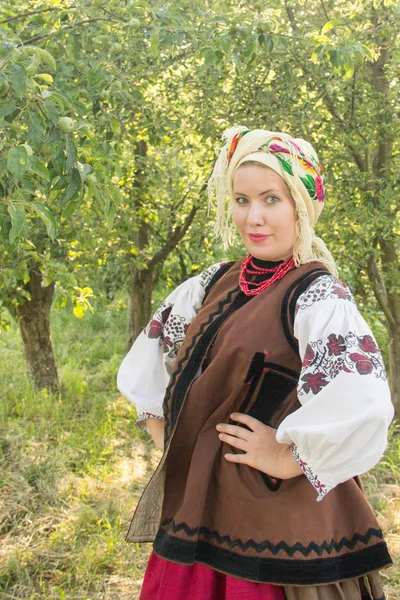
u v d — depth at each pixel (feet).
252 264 4.60
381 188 14.24
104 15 8.86
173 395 4.54
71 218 13.46
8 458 12.60
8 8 8.96
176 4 10.11
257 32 8.95
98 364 21.80
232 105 14.24
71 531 9.95
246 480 4.25
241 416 4.28
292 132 13.51
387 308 15.61
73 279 10.09
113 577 8.84
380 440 3.79
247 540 4.17
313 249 4.56
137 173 17.87
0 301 17.04
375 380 3.84
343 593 4.19
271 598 4.12
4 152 5.24
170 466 4.55
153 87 14.83
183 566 4.38
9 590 8.52
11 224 5.10
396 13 12.71
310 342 4.02
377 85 14.69
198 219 19.67
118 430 14.88
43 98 5.33
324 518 4.12
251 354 4.25
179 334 5.03
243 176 4.32
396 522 10.52
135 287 20.44
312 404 3.86
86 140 7.34
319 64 12.00
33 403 15.87
